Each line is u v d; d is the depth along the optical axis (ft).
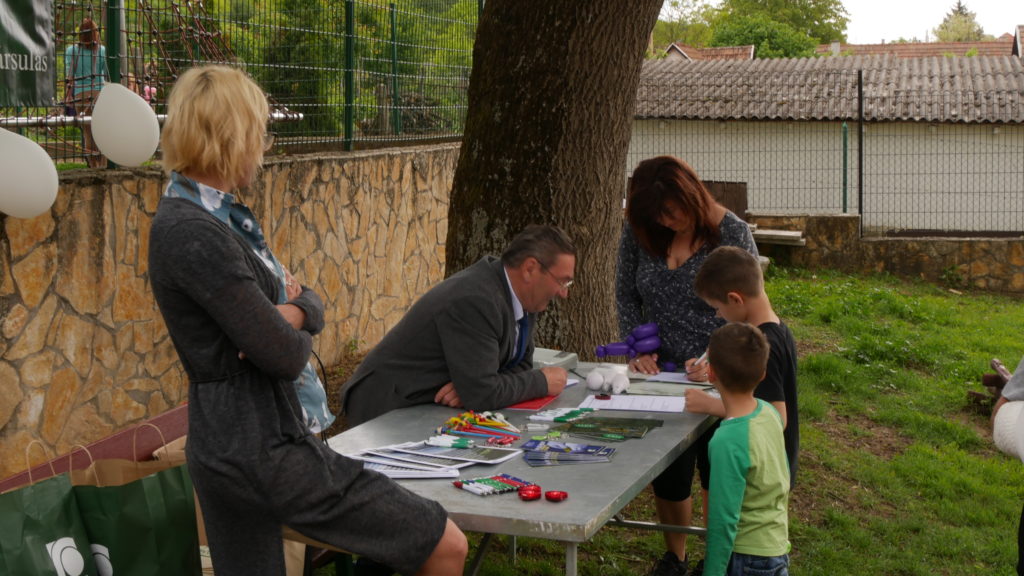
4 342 16.08
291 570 10.97
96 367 18.08
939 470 20.30
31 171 12.65
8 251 16.10
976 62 70.49
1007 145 56.29
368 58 28.53
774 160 59.52
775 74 66.64
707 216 13.26
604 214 17.74
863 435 23.03
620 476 9.36
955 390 27.25
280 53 24.99
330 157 25.46
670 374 13.70
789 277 45.62
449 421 11.25
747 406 10.44
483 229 17.57
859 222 46.78
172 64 21.09
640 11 16.70
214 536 7.70
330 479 7.77
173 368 20.17
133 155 14.69
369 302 28.02
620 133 17.57
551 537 8.18
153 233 7.38
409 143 31.09
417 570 8.04
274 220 23.13
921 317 37.93
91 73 18.38
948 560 16.26
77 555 8.70
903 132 57.31
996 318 39.29
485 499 8.76
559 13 16.35
